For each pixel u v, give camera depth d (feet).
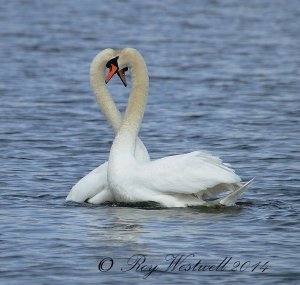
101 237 44.01
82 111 82.69
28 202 51.31
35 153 65.00
